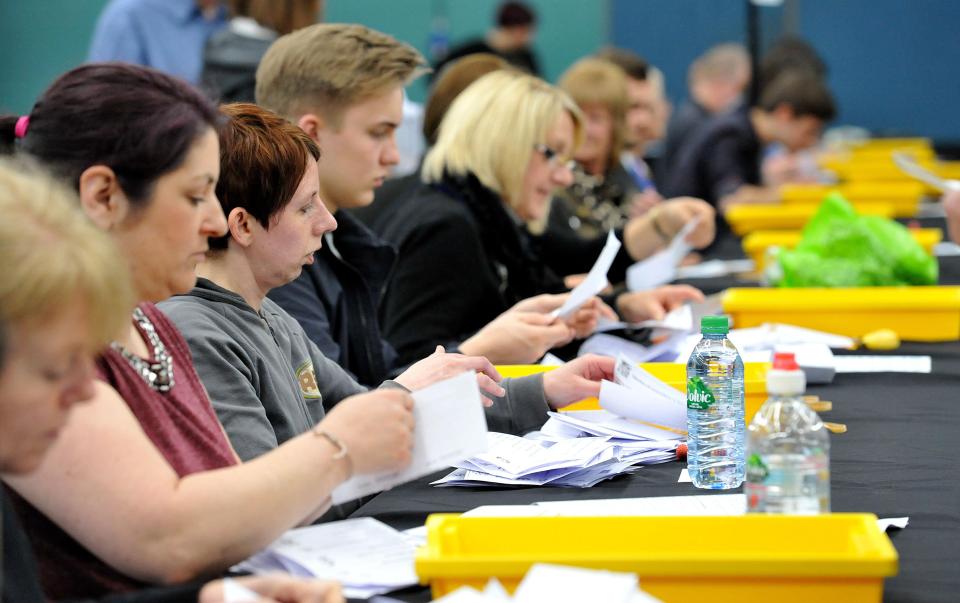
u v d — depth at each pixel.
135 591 2.05
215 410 2.68
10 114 2.63
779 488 2.32
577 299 4.11
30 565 1.97
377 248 4.12
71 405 1.78
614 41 16.52
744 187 10.19
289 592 1.95
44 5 15.55
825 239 5.53
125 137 2.21
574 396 3.50
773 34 16.27
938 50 17.22
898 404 3.89
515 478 2.98
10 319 1.66
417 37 16.05
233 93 6.53
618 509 2.67
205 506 2.11
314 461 2.24
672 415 3.26
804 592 1.97
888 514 2.68
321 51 4.03
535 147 5.02
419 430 2.40
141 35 8.12
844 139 16.11
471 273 4.80
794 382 2.34
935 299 5.02
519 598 1.88
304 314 3.90
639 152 9.80
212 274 2.95
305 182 2.95
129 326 2.34
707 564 1.97
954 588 2.20
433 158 5.02
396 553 2.33
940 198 11.35
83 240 1.74
